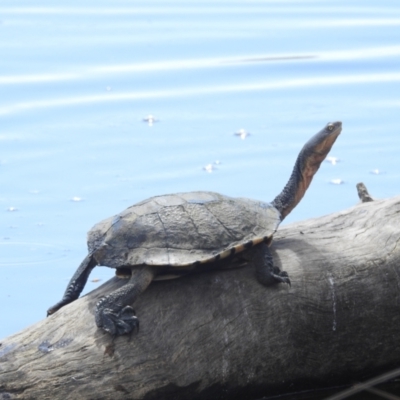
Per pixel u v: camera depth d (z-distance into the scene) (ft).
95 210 83.56
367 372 55.77
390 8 163.32
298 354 52.47
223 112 110.73
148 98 116.47
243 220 52.49
